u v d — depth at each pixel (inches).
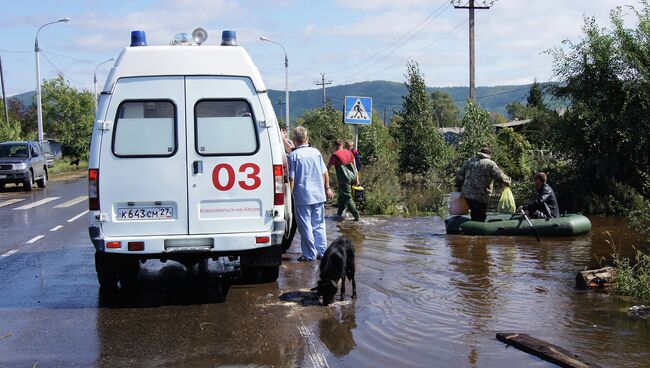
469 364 203.0
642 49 585.6
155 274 349.1
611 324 240.5
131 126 280.7
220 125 284.5
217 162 283.6
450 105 4124.0
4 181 970.1
